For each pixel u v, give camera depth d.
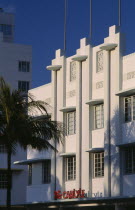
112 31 44.47
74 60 47.75
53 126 40.91
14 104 40.28
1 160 64.06
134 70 42.19
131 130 42.09
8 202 39.50
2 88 40.53
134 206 43.47
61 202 47.94
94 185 45.41
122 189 42.59
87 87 46.53
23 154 65.31
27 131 39.72
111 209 46.03
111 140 43.72
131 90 41.44
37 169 53.56
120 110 43.22
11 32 81.62
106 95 44.25
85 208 48.75
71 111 49.09
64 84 49.88
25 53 70.44
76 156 47.03
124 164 42.78
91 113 46.38
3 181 64.38
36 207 53.47
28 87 70.12
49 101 51.78
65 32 51.09
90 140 46.06
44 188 51.66
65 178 49.00
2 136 40.06
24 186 65.06
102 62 45.72
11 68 69.38
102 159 45.09
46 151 51.88
